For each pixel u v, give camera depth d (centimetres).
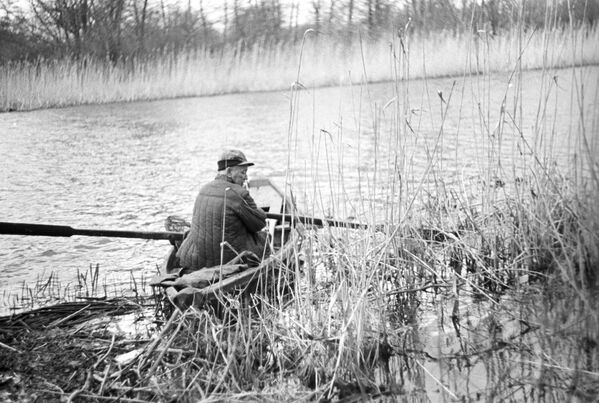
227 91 3002
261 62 3108
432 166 745
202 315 538
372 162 1255
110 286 702
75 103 2653
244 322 545
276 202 891
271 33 3681
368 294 600
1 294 682
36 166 1440
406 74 712
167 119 2209
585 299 509
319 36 3194
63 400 459
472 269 680
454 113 1576
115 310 628
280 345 528
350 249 596
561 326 517
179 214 1005
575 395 425
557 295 574
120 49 3284
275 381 479
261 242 696
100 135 1891
